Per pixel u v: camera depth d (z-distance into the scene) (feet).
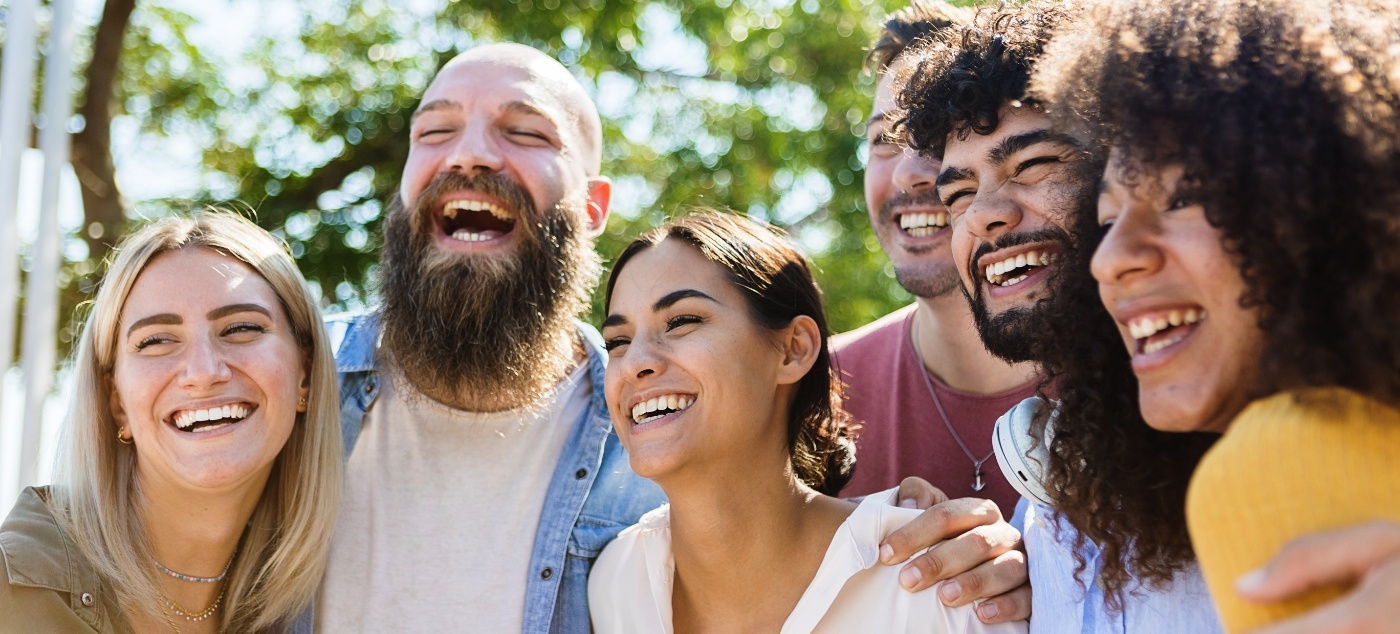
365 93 36.88
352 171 34.17
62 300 31.50
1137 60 5.40
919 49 10.28
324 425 9.12
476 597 9.34
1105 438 6.32
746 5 37.78
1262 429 4.47
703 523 8.26
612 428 10.03
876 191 11.36
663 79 38.99
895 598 7.98
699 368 8.06
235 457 8.26
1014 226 8.23
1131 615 6.80
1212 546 4.52
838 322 37.42
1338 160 4.75
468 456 9.95
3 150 17.85
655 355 8.17
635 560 8.89
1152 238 5.22
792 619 8.02
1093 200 6.37
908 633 7.86
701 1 35.58
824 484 9.12
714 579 8.41
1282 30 5.10
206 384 8.18
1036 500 7.56
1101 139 5.90
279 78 38.99
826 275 37.65
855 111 37.63
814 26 37.88
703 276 8.37
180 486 8.41
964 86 8.28
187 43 39.29
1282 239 4.74
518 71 11.35
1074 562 7.35
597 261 11.73
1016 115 8.21
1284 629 3.85
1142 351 5.45
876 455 10.96
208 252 8.64
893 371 11.19
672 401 8.17
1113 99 5.49
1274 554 4.30
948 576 7.88
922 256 10.71
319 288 32.78
